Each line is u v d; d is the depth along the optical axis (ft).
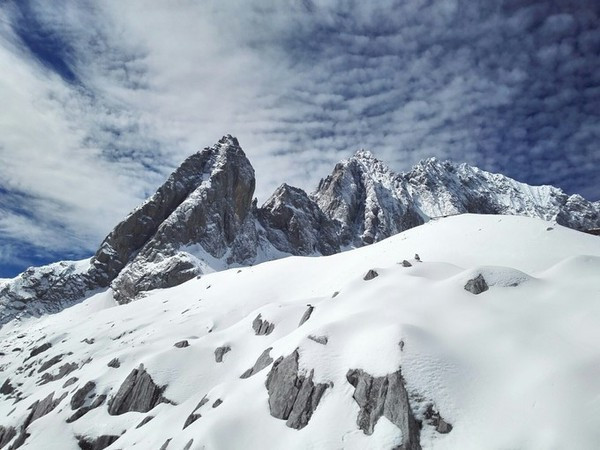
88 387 137.49
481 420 62.18
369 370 75.00
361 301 111.55
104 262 578.25
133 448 96.63
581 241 181.57
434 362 72.95
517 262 170.19
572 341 73.67
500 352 76.13
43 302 541.34
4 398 204.23
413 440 62.13
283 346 105.19
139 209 609.42
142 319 253.85
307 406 77.00
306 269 291.17
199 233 562.25
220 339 156.15
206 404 96.89
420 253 214.90
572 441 52.39
